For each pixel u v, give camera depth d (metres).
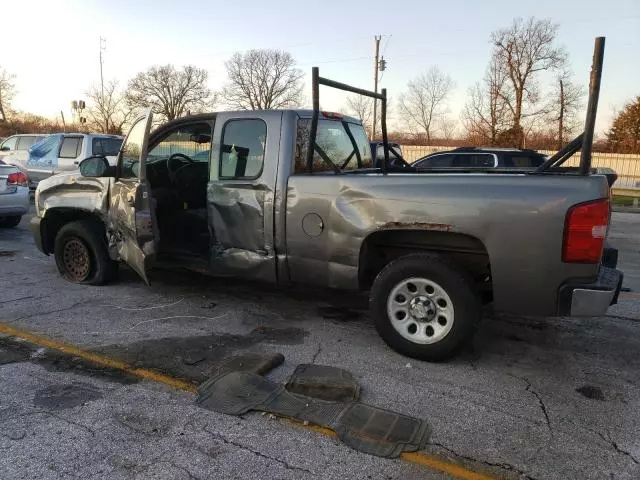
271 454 2.81
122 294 5.61
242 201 4.62
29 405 3.27
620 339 4.63
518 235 3.56
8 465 2.67
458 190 3.72
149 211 4.87
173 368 3.83
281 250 4.50
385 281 4.05
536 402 3.44
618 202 20.81
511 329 4.84
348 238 4.13
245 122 4.66
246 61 66.44
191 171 5.67
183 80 67.31
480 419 3.21
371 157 6.03
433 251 4.13
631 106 58.41
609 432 3.09
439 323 3.97
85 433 2.97
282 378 3.71
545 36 43.25
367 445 2.89
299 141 4.53
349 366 3.94
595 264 3.45
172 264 5.24
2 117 57.97
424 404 3.38
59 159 13.61
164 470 2.66
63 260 6.04
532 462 2.79
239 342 4.36
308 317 5.02
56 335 4.43
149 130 4.77
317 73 4.22
